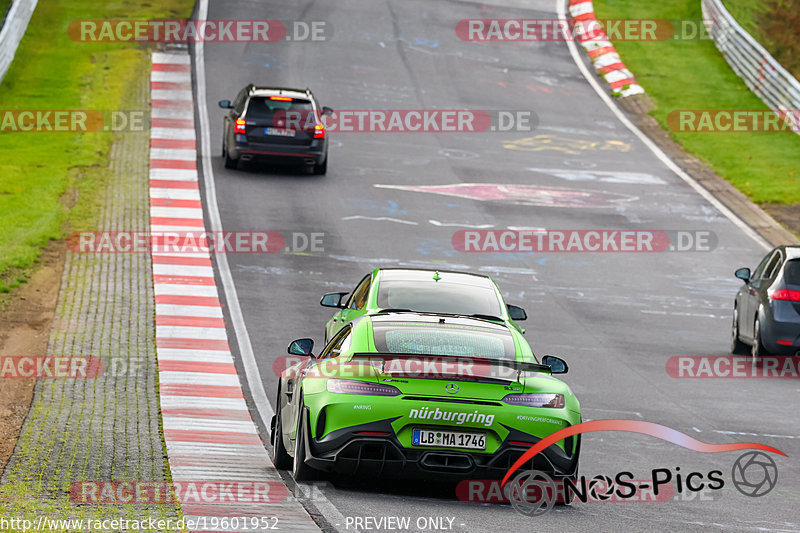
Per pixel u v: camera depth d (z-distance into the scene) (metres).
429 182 100.44
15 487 28.70
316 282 69.56
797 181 108.56
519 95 136.25
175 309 60.59
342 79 134.75
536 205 95.44
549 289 73.44
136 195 88.19
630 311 69.88
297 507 27.58
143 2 160.75
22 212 79.31
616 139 122.56
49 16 151.25
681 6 178.12
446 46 154.00
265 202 89.19
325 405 29.02
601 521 27.78
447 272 39.72
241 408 43.22
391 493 30.02
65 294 61.91
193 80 128.38
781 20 169.25
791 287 56.50
